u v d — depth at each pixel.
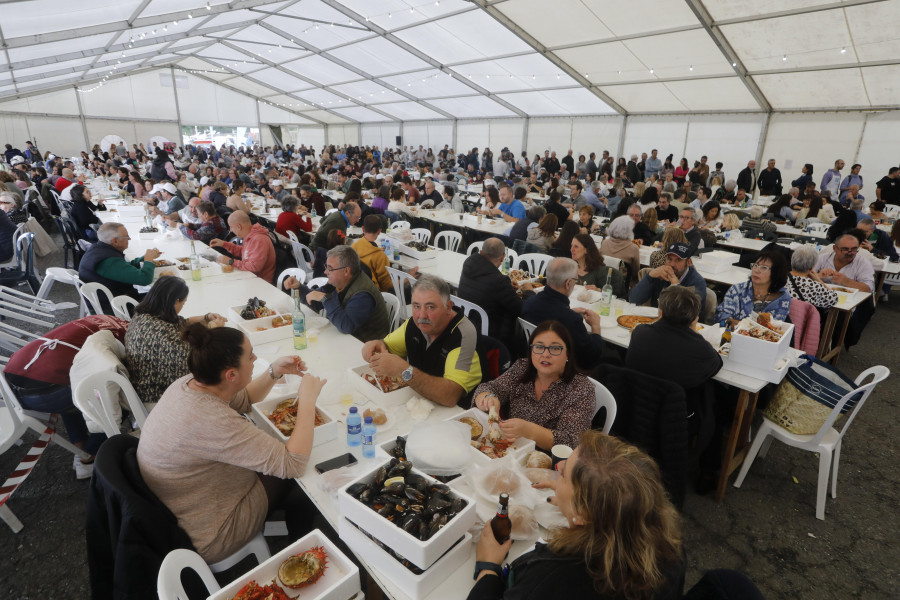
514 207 7.43
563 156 15.48
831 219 7.43
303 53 15.01
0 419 2.33
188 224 5.98
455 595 1.16
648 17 8.38
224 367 1.45
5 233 5.13
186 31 11.62
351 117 22.56
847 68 8.59
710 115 12.10
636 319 3.15
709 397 2.36
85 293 3.31
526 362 2.04
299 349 2.50
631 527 0.89
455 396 2.00
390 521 1.17
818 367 2.50
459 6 9.52
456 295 3.38
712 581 1.04
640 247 5.52
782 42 8.30
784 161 11.27
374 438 1.74
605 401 2.12
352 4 10.55
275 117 22.98
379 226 3.88
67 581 2.00
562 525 1.33
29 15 6.46
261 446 1.46
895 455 2.95
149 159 16.34
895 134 9.70
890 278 5.63
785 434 2.46
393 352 2.37
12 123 17.23
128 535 1.25
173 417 1.43
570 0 8.42
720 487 2.52
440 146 19.59
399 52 12.96
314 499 1.47
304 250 5.25
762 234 6.50
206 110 21.25
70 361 2.35
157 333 2.10
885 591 2.04
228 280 3.77
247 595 1.17
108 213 7.31
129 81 19.23
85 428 2.56
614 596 0.89
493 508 1.39
